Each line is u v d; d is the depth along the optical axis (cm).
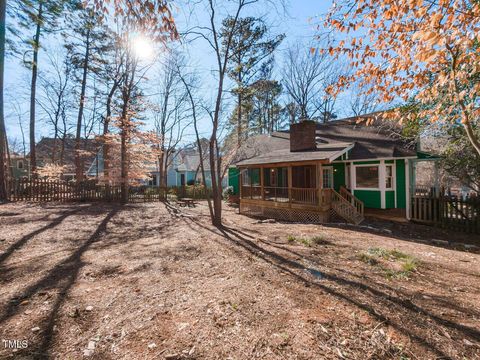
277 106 2750
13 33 1206
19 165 3108
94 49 1778
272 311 297
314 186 1377
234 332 257
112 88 1772
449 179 1523
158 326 266
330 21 485
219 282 383
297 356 223
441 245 744
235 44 1080
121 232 751
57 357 217
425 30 312
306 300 326
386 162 1187
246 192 1411
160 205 1529
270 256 521
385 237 801
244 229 847
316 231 841
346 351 229
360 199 1270
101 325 266
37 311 291
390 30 420
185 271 430
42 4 1247
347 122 1623
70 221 877
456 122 689
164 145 2517
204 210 1445
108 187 1536
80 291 347
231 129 1527
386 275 425
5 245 572
